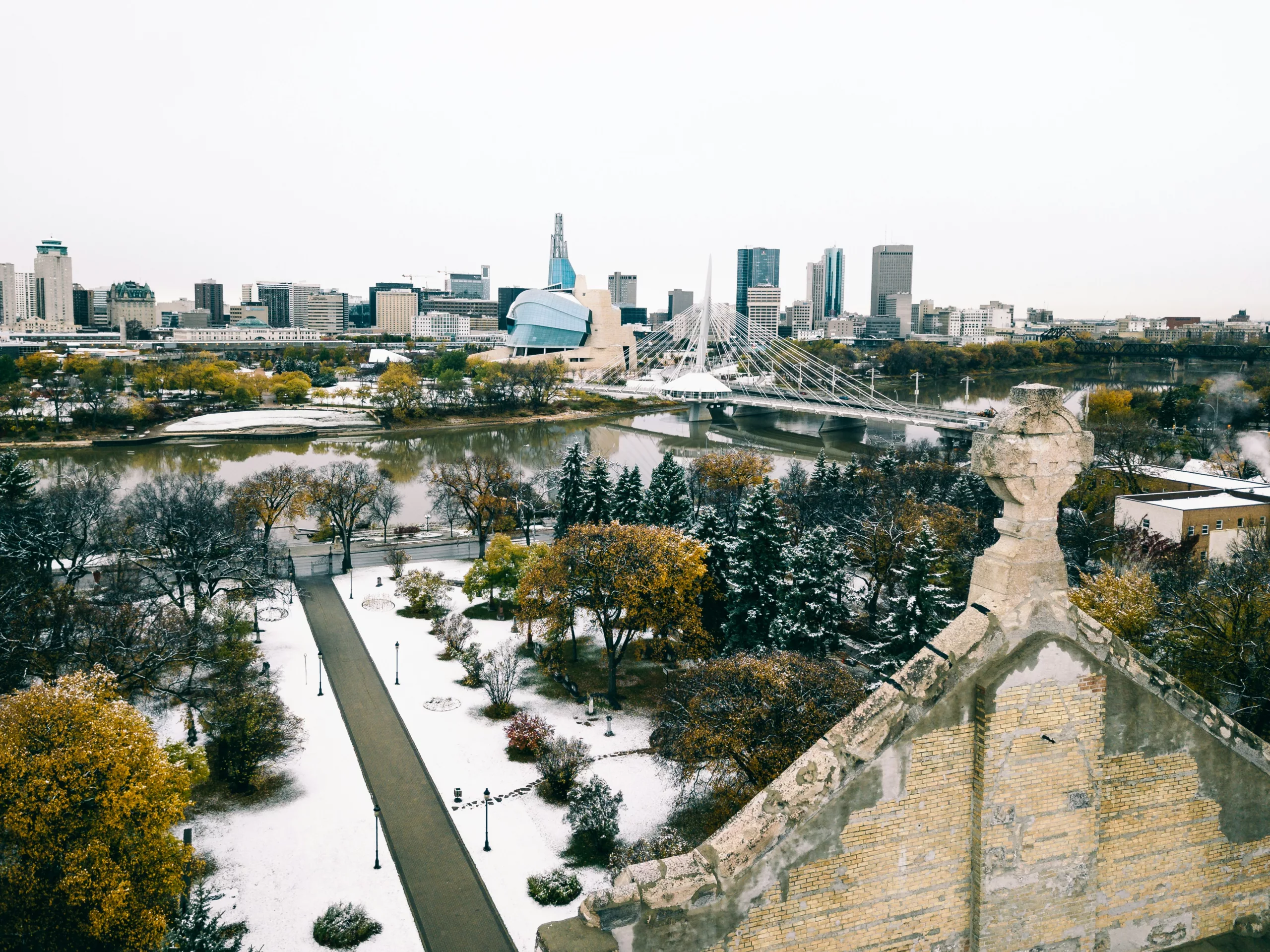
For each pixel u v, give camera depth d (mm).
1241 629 46438
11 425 196625
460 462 134375
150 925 35344
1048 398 13312
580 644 74312
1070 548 83250
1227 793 14617
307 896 43344
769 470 128000
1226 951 14586
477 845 47531
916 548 53125
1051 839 13648
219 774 53969
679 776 49344
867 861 12922
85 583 86938
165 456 179375
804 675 47062
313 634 76750
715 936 12320
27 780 35375
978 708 13219
